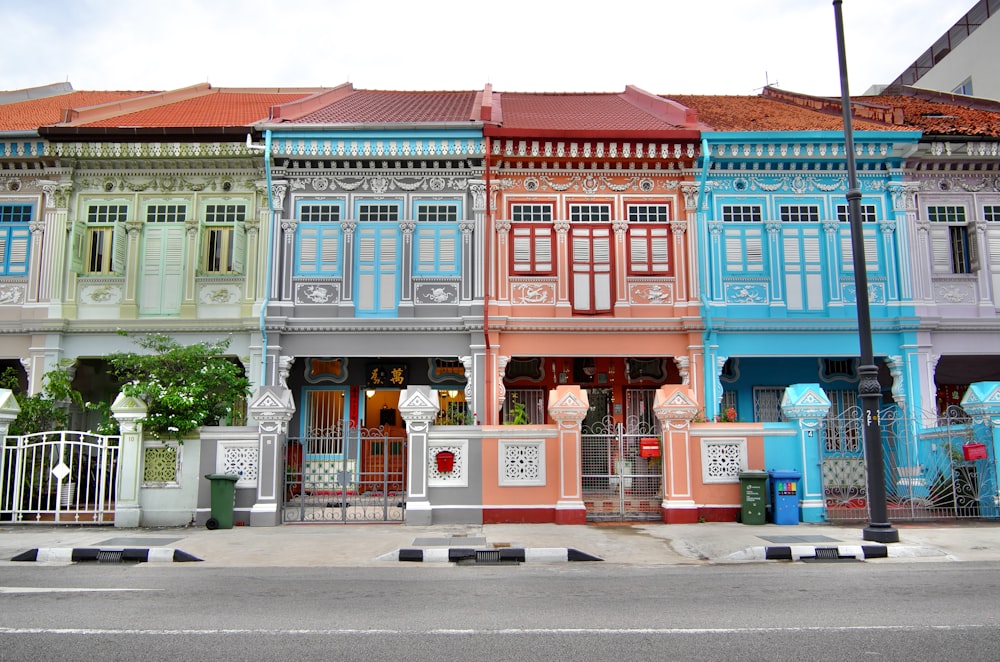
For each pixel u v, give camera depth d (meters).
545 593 8.23
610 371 20.33
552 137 18.19
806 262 18.70
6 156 18.30
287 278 18.25
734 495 14.47
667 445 14.51
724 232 18.77
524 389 20.25
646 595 8.09
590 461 14.85
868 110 21.09
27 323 17.91
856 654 5.77
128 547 11.24
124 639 6.20
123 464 14.00
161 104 22.31
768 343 18.38
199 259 18.38
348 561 10.76
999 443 14.48
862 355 12.39
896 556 11.01
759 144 18.55
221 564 10.55
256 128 18.12
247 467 14.35
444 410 19.94
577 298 18.34
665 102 20.66
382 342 18.08
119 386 19.73
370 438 14.70
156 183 18.72
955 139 18.73
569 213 18.70
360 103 21.92
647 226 18.69
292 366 19.70
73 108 20.38
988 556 10.95
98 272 18.41
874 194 19.00
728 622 6.78
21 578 9.30
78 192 18.67
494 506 14.30
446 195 18.58
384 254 18.45
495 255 18.50
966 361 21.25
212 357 16.20
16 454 14.33
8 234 18.53
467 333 18.03
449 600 7.86
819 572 9.66
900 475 16.00
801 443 14.48
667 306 18.41
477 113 19.53
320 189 18.59
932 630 6.46
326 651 5.86
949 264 18.97
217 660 5.64
